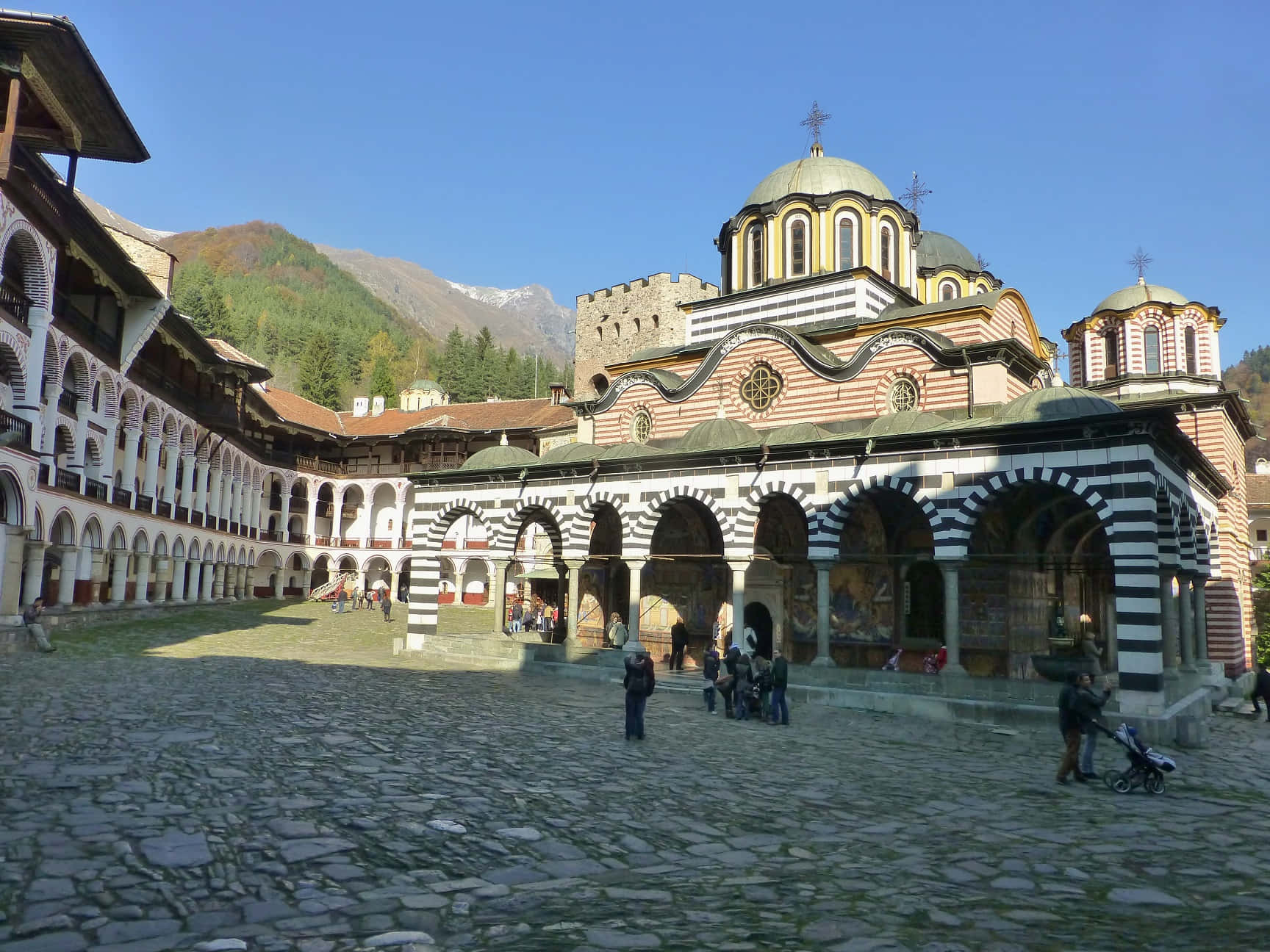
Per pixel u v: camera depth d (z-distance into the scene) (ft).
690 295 223.30
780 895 29.66
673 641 105.29
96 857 30.35
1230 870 34.94
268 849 32.37
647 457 100.17
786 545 109.81
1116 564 72.79
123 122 99.81
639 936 25.13
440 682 87.86
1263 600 165.07
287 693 72.90
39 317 108.58
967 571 99.45
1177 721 70.28
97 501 135.74
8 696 63.26
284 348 543.80
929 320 113.80
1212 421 126.93
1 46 87.20
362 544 250.57
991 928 26.43
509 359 508.94
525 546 206.59
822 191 137.28
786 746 61.77
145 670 84.28
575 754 54.49
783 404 115.14
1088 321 156.25
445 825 36.91
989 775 54.60
